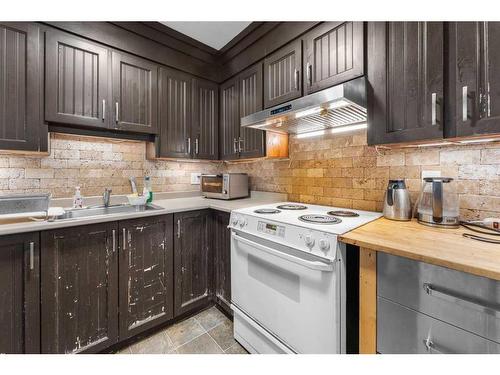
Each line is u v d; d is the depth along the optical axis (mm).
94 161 1890
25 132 1373
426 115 1035
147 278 1583
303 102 1258
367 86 1234
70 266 1282
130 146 2084
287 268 1185
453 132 959
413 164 1351
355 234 992
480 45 894
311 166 1881
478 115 896
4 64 1308
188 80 2143
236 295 1535
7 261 1111
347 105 1186
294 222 1208
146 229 1578
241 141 2102
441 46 986
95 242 1366
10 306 1123
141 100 1849
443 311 756
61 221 1240
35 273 1177
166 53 1982
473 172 1144
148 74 1892
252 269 1405
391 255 868
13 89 1335
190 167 2486
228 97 2252
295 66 1597
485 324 683
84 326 1330
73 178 1789
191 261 1833
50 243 1217
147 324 1575
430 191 1177
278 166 2141
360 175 1591
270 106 1786
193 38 2029
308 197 1906
